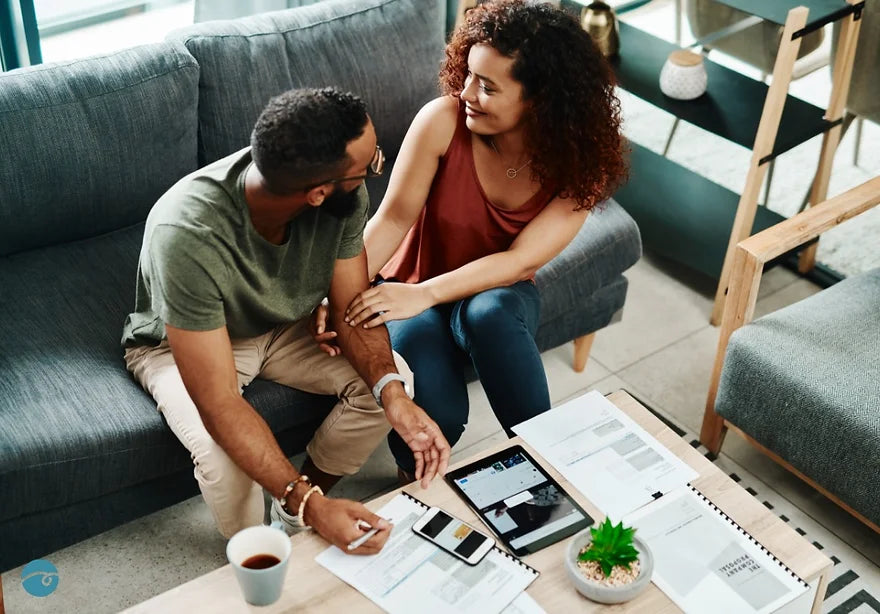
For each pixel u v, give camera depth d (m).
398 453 1.98
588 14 2.69
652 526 1.55
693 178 3.01
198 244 1.57
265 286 1.71
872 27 2.51
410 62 2.40
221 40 2.20
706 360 2.57
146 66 2.12
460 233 2.00
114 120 2.08
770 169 2.88
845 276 2.83
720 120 2.53
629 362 2.56
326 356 1.92
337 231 1.72
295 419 1.96
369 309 1.82
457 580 1.45
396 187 1.97
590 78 1.80
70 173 2.07
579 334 2.36
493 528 1.54
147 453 1.84
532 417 1.85
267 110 1.50
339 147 1.50
